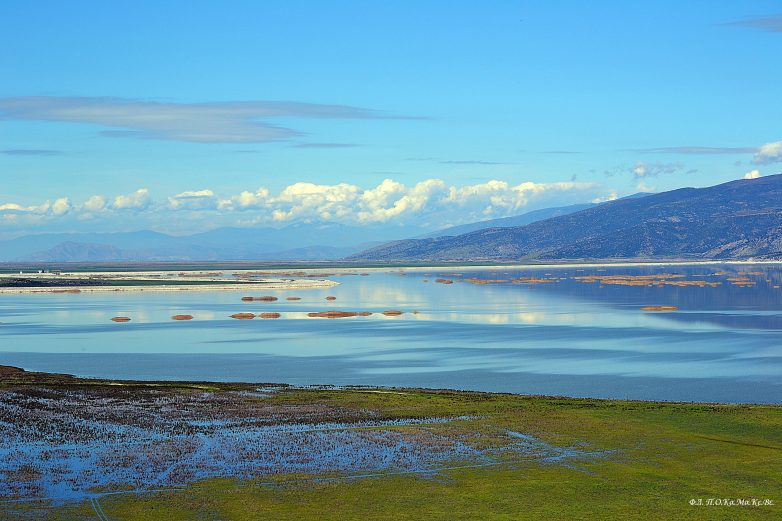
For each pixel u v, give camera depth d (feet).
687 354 360.69
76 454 177.88
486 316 557.74
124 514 140.26
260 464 170.91
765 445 181.98
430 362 343.67
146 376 310.65
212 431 200.23
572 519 137.59
